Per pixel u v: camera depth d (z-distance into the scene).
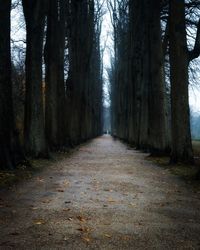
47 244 5.78
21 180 12.49
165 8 25.59
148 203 9.05
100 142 53.62
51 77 24.97
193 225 7.06
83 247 5.68
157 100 23.55
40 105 19.62
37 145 19.50
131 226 6.90
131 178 13.54
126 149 33.69
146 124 32.09
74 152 27.67
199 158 21.92
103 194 10.17
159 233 6.49
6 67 14.56
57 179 12.98
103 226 6.85
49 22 24.84
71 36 34.31
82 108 47.50
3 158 14.35
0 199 9.19
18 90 35.00
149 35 24.38
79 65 38.69
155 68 23.72
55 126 25.17
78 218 7.37
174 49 18.00
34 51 19.44
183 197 9.94
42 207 8.34
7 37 14.55
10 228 6.61
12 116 14.96
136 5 31.36
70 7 33.91
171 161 18.09
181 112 17.84
